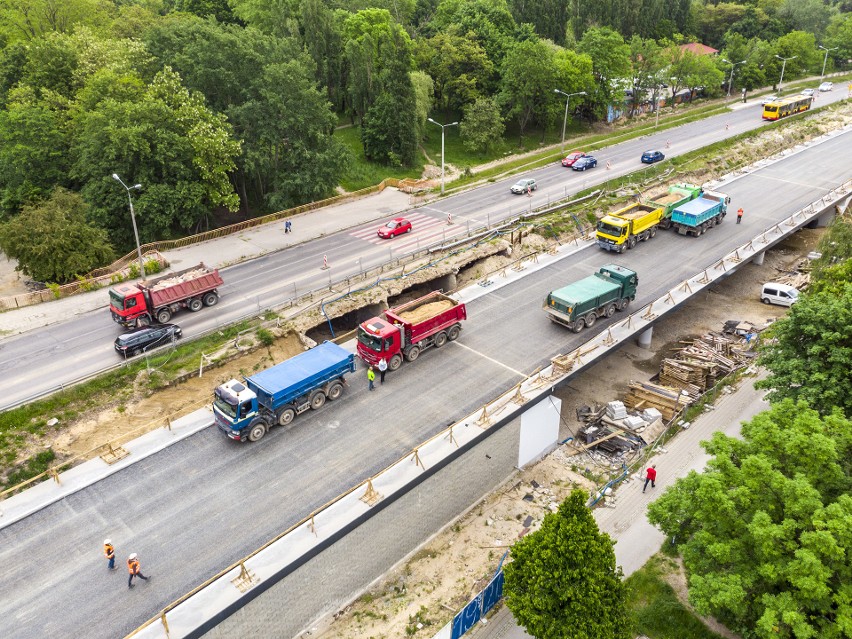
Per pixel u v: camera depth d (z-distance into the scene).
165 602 22.53
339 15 96.44
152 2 107.75
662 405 37.97
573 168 79.25
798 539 20.11
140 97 58.56
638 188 69.06
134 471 28.91
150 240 55.66
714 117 105.12
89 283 48.78
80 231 49.59
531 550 21.64
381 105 78.88
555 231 59.06
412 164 81.81
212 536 25.31
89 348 40.56
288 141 63.66
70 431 34.31
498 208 65.62
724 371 40.97
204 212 57.53
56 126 59.75
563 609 20.52
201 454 30.02
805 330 28.62
